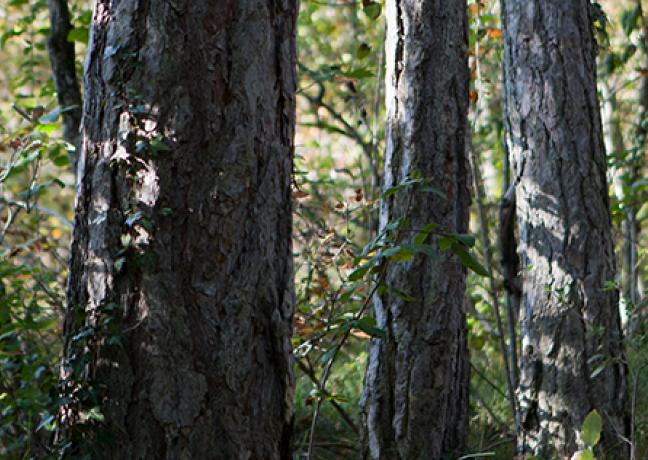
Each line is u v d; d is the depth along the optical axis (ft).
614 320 20.21
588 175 20.51
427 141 18.61
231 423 9.75
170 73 9.85
